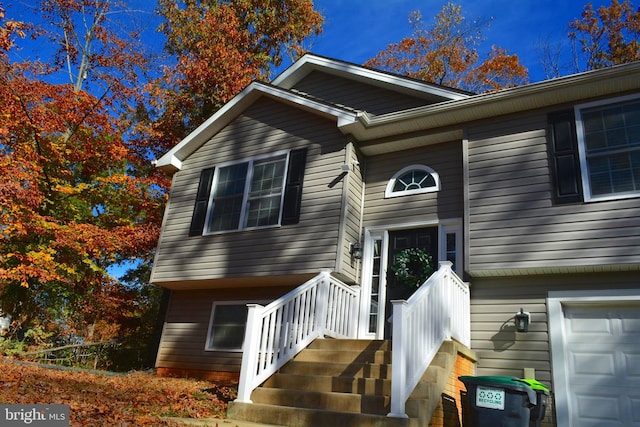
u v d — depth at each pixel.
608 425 6.33
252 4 19.84
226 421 5.32
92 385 7.16
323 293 7.61
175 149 11.51
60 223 14.01
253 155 10.56
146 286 18.50
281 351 6.61
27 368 8.48
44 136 14.36
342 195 9.00
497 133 8.19
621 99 7.29
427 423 4.89
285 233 9.38
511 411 4.69
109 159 15.55
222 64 17.06
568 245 6.94
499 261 7.36
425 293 5.82
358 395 5.39
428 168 9.16
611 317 6.79
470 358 6.93
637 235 6.55
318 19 21.38
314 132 9.91
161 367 10.96
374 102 10.75
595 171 7.14
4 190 11.66
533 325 7.09
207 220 10.55
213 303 10.90
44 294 15.48
